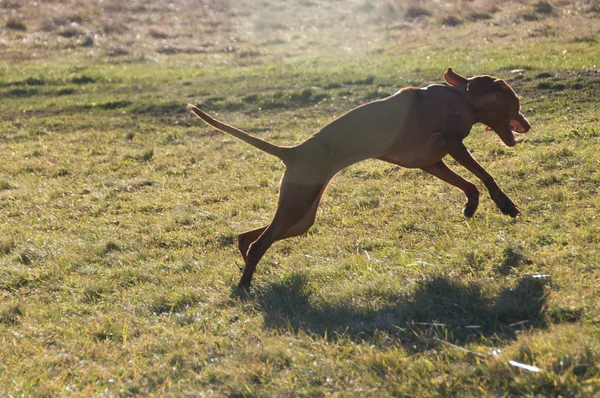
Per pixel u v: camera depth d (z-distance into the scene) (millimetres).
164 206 8766
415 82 14016
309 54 19719
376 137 5758
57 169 10734
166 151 11352
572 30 17016
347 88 14414
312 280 5973
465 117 6023
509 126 6184
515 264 5648
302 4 27484
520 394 3863
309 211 5793
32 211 8984
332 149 5703
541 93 11844
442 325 4699
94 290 6332
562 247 5820
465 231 6555
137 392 4430
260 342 4875
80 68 18938
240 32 23969
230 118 13406
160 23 25609
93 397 4340
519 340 4348
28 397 4434
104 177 10273
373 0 25672
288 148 5750
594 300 4773
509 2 22094
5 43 22078
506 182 7762
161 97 15180
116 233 7934
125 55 20688
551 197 7066
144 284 6406
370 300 5320
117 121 13602
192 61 19750
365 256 6359
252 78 16500
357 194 8281
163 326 5410
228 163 10406
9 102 15641
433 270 5695
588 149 8289
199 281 6293
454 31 20078
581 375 3904
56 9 26625
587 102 10938
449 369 4176
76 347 5230
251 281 6023
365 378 4203
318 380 4273
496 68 14086
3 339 5469
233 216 8180
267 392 4172
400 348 4520
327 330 4992
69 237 7922
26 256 7359
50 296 6395
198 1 28797
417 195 7852
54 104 15086
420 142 5891
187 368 4641
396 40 20266
